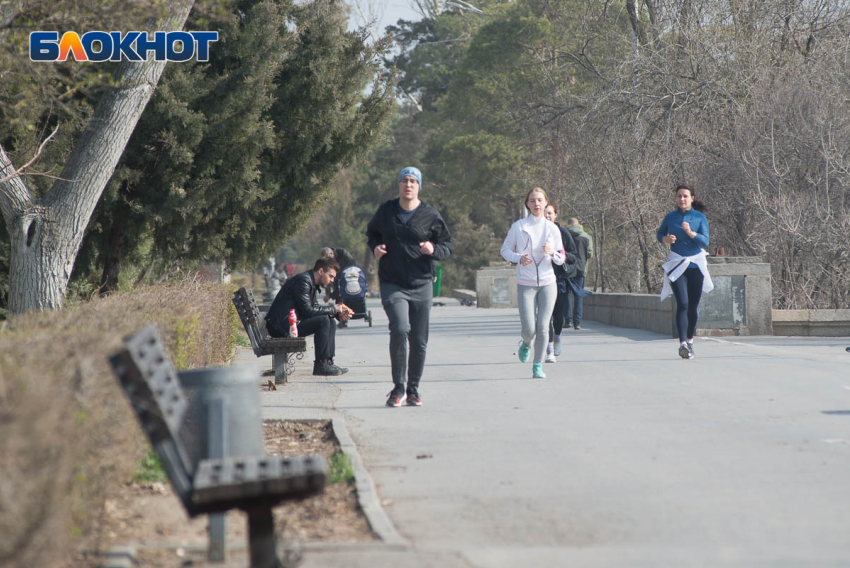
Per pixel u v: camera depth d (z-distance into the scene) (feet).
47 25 124.16
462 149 615.98
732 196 251.39
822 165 235.20
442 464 77.97
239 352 192.85
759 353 161.58
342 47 234.79
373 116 242.37
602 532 57.00
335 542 55.62
